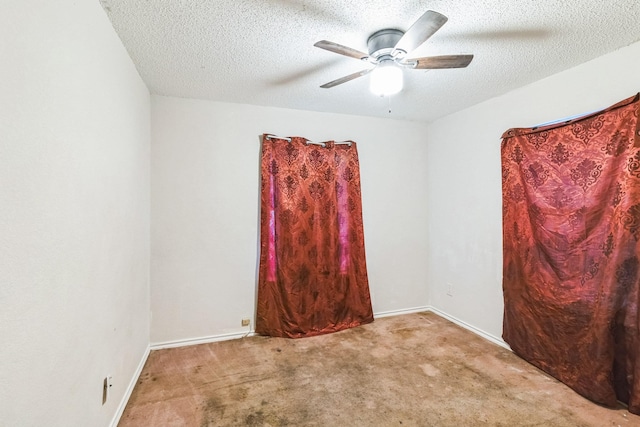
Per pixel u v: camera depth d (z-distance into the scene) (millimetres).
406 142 3559
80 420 1272
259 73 2271
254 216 2961
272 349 2639
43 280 1011
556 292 2168
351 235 3219
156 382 2129
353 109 3123
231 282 2887
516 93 2586
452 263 3283
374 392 2012
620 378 1834
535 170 2346
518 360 2416
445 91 2637
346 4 1497
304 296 2990
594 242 1955
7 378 835
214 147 2834
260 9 1532
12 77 862
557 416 1765
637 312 1751
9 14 847
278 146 2975
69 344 1180
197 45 1876
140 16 1582
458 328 3082
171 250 2707
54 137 1081
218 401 1920
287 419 1760
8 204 845
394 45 1728
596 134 1962
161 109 2684
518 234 2471
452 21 1645
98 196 1477
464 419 1750
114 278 1703
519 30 1736
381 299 3457
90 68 1386
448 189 3332
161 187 2678
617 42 1861
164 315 2688
